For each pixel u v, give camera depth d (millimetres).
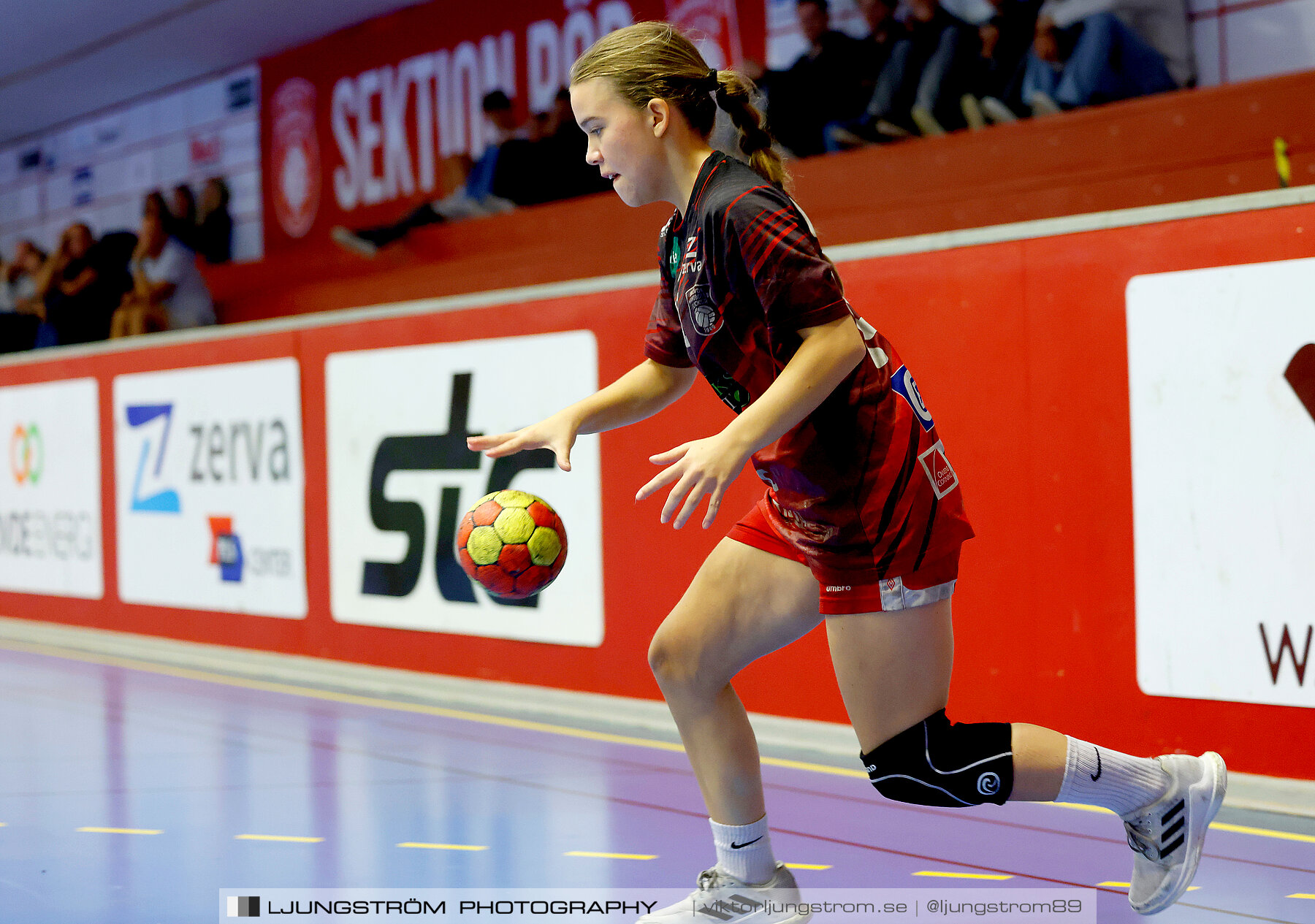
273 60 15797
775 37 11492
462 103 13812
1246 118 7512
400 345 6852
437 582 6742
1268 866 3508
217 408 8016
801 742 5125
